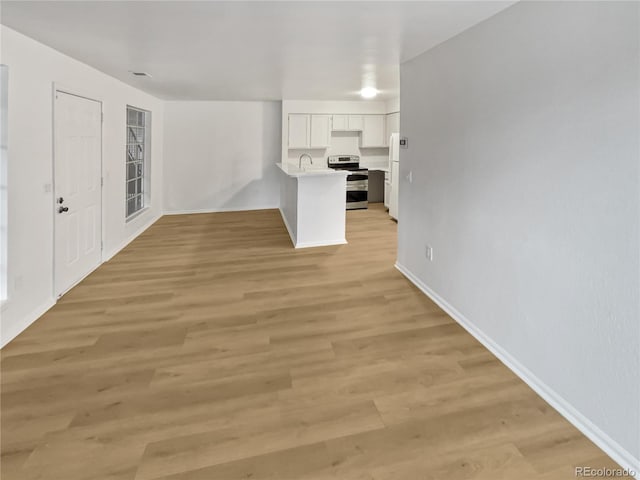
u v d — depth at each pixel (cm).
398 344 293
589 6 189
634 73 169
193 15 263
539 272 231
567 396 213
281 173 799
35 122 325
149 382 246
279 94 696
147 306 359
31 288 324
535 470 178
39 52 330
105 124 480
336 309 354
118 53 370
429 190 370
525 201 241
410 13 259
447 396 232
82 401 227
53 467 180
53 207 356
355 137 898
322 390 239
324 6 245
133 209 664
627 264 176
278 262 491
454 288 333
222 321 331
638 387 173
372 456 187
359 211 841
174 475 176
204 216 783
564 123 208
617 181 179
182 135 799
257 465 182
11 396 230
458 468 180
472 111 293
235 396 233
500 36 257
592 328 195
